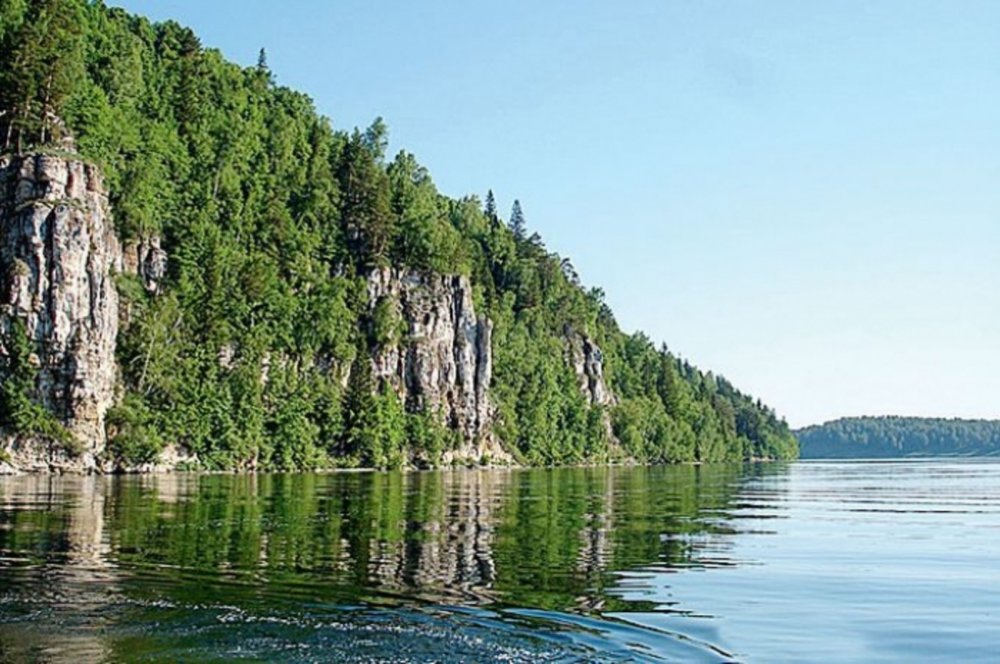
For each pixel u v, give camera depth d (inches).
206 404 5738.2
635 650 826.8
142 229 5994.1
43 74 5280.5
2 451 4520.2
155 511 2144.4
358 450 6860.2
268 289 6820.9
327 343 7190.0
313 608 978.1
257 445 6048.2
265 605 991.0
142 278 5930.1
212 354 5969.5
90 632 874.8
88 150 5861.2
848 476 6348.4
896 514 2517.2
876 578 1282.0
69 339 4817.9
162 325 5639.8
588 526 1930.4
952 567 1409.9
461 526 1872.5
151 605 987.3
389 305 7790.4
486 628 896.3
